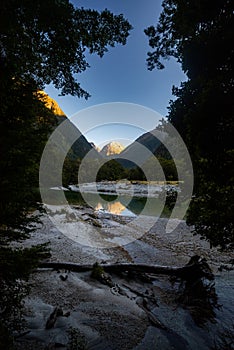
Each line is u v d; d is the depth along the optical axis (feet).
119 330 11.09
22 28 13.15
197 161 10.41
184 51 10.05
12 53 11.80
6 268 7.55
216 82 8.46
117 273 19.27
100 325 11.27
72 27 15.53
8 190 8.17
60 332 9.96
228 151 8.75
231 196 8.71
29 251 8.55
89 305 13.16
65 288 14.93
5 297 7.86
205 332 11.82
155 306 14.34
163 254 26.91
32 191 9.19
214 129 9.18
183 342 10.87
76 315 11.82
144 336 10.93
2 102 8.43
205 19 9.68
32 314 11.03
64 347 9.00
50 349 8.76
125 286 17.03
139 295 15.61
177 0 11.59
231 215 8.67
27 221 9.05
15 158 8.29
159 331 11.51
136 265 19.11
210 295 15.69
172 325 12.25
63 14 14.19
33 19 13.60
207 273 17.78
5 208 8.06
